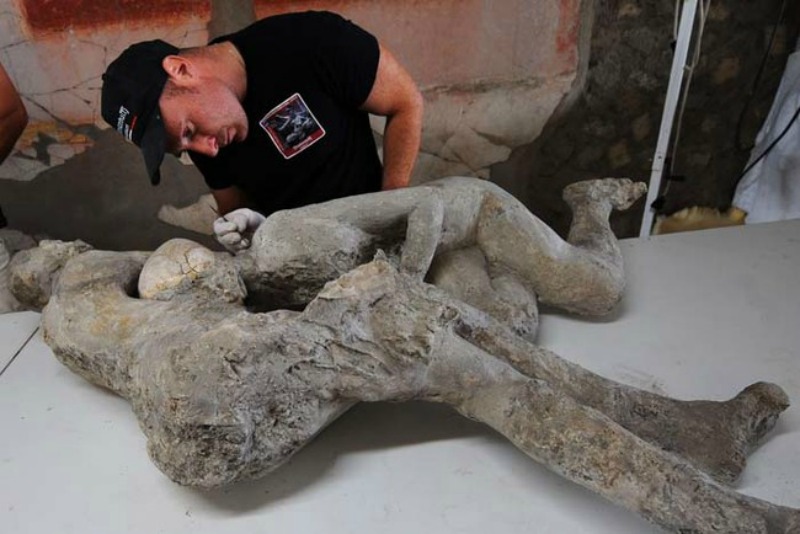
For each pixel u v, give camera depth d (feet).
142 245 6.77
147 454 3.48
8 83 4.89
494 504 3.19
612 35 6.30
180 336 3.14
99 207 6.44
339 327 3.18
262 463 3.02
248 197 5.24
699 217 7.50
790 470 3.37
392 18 5.92
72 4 5.37
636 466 2.84
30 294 4.49
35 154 6.03
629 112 6.75
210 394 2.85
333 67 4.35
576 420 3.00
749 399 3.51
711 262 5.14
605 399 3.46
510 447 3.49
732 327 4.42
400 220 4.02
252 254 3.92
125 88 3.83
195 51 4.18
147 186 6.40
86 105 5.86
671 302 4.68
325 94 4.49
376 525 3.10
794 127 6.31
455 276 4.17
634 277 4.96
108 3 5.42
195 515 3.15
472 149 6.74
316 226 3.78
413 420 3.68
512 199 4.41
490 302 4.08
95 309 3.69
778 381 3.95
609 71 6.49
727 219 7.43
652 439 3.37
